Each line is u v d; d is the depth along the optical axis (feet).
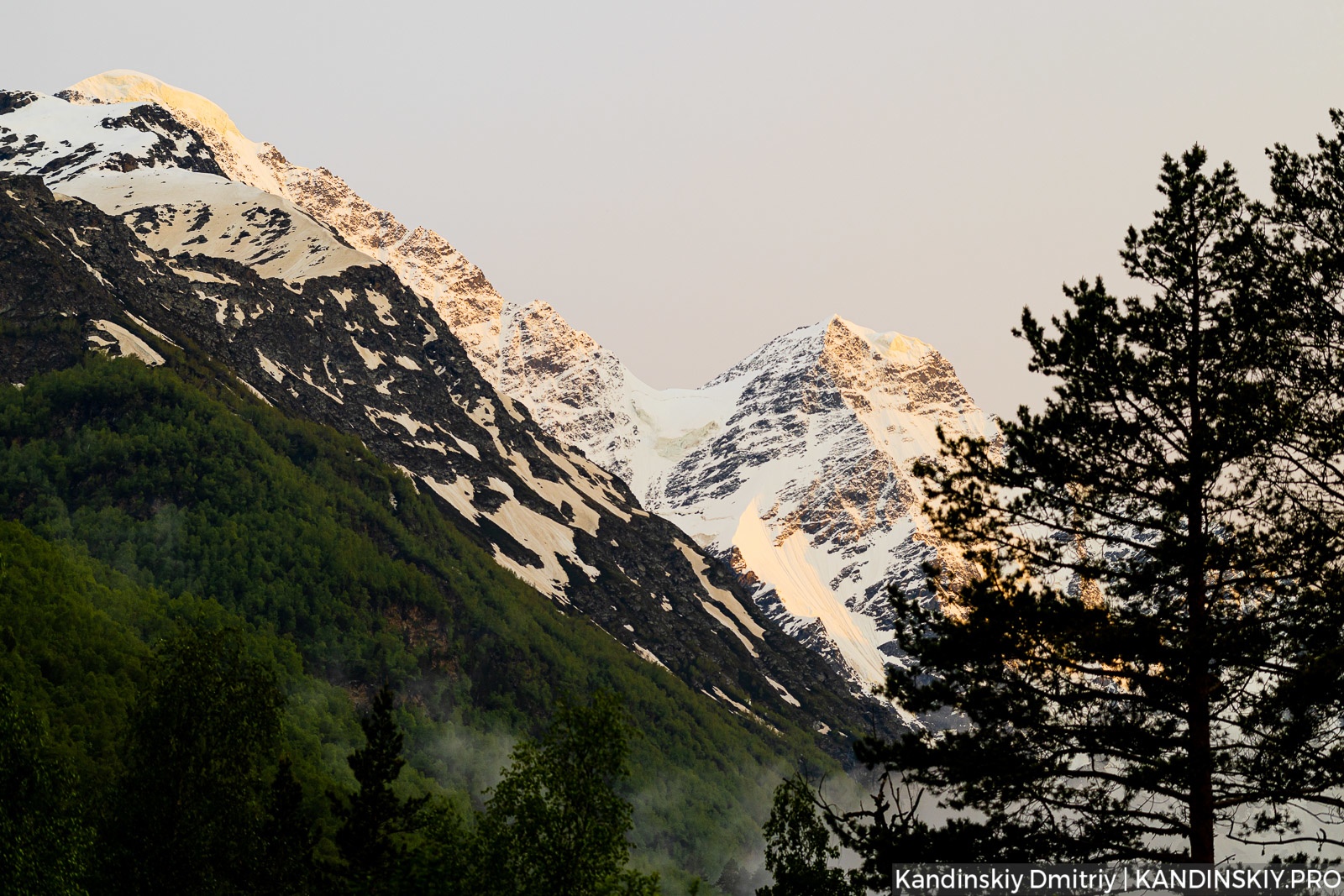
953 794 344.49
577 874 411.95
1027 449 346.74
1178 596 342.85
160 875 517.14
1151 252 359.87
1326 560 329.11
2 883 396.78
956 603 349.82
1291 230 363.15
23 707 517.14
